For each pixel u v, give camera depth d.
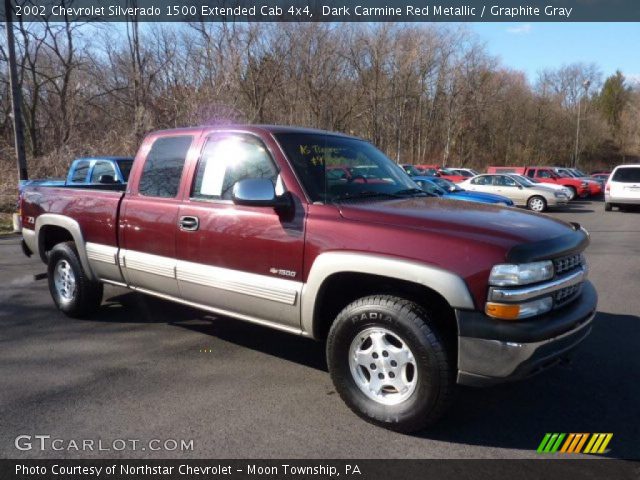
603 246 10.90
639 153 76.00
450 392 3.04
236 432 3.22
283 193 3.61
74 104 22.34
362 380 3.34
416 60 44.12
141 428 3.25
